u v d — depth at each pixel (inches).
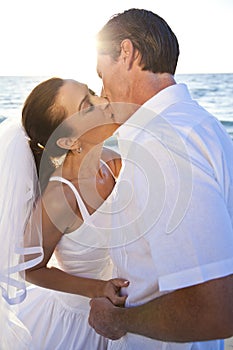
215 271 60.1
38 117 84.5
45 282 86.8
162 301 65.2
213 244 60.3
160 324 65.3
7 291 84.1
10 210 84.1
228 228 61.4
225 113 761.6
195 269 60.4
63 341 90.9
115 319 74.0
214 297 60.2
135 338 77.1
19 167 84.7
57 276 86.7
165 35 74.2
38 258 84.3
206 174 62.4
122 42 75.1
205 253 60.3
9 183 84.6
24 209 84.4
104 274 95.7
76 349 90.9
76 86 83.1
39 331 92.0
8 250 83.7
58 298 92.4
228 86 914.7
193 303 61.2
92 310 78.9
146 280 72.2
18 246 83.6
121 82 76.7
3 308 85.9
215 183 62.7
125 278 78.1
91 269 92.3
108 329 76.0
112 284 78.5
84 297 90.7
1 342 86.4
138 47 74.2
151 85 74.6
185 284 61.0
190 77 928.3
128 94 76.8
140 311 69.4
